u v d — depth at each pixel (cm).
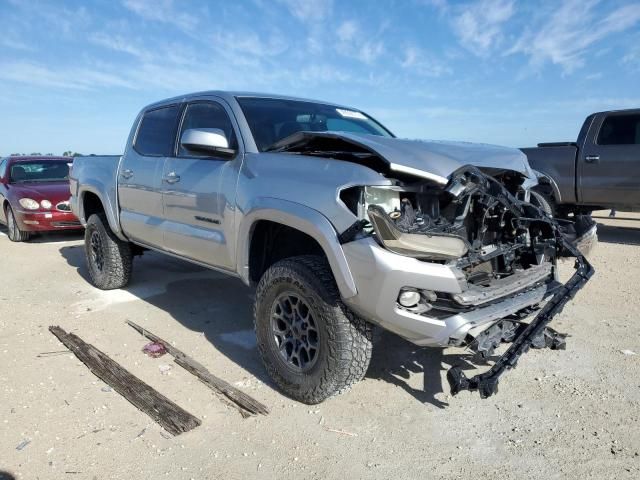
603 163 796
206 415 308
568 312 473
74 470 258
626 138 785
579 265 334
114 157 535
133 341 421
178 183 416
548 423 294
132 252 574
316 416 305
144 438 285
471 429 290
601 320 452
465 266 292
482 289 284
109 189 525
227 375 360
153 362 381
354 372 299
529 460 263
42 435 287
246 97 407
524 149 891
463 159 307
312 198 295
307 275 298
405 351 393
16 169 985
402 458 266
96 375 358
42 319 474
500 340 298
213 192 375
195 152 364
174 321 468
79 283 607
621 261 682
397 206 288
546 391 330
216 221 377
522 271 328
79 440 282
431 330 267
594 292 536
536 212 342
